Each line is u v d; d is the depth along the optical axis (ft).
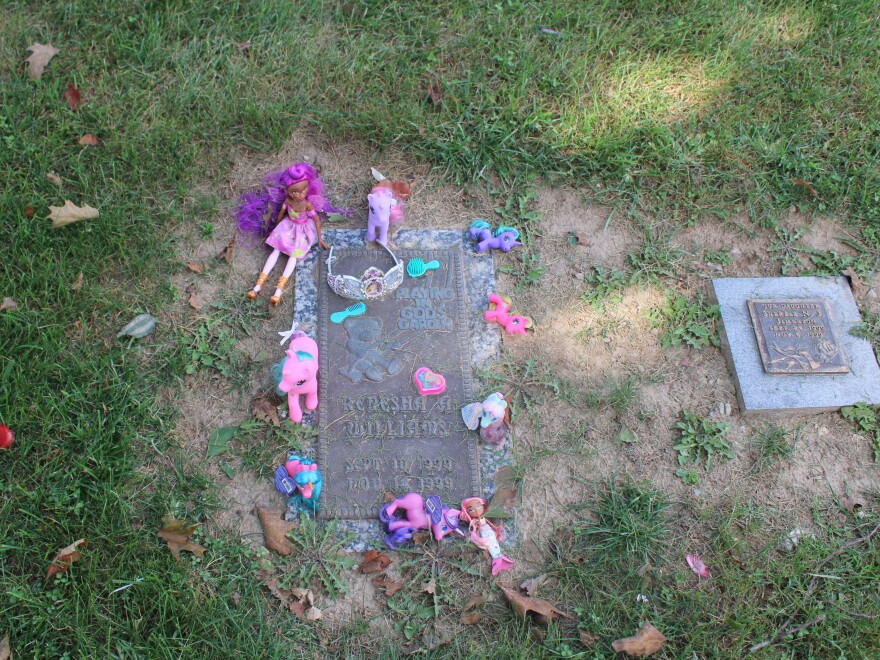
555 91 14.66
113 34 14.49
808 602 10.86
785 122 14.70
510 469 11.46
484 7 15.56
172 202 13.09
